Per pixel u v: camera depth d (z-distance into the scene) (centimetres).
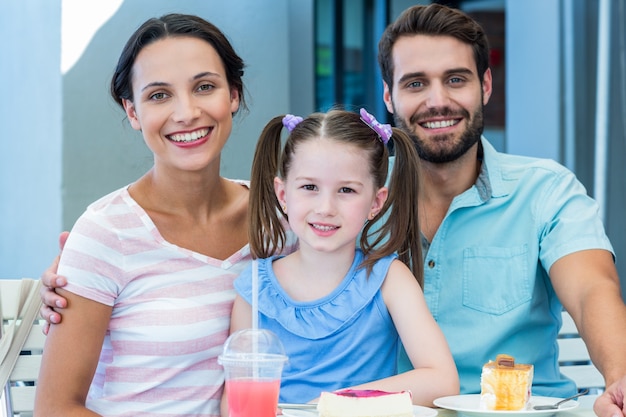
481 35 271
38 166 521
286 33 541
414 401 210
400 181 243
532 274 260
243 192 255
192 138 232
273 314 232
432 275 266
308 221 226
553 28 530
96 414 217
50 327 225
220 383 235
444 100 263
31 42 524
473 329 261
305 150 225
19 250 548
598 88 487
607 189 482
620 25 480
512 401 201
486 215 266
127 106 242
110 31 500
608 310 227
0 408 245
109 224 231
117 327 231
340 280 235
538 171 268
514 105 566
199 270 236
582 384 285
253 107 534
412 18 269
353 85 634
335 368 229
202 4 519
